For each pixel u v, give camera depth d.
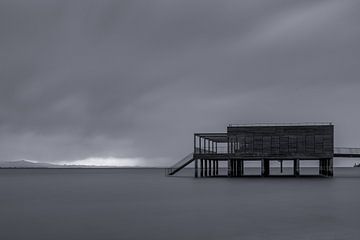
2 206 52.09
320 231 34.88
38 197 64.56
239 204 52.06
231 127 88.38
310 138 85.94
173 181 107.94
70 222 39.50
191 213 44.75
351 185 80.94
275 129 86.88
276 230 35.34
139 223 38.81
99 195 67.31
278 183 86.56
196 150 92.94
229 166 104.69
